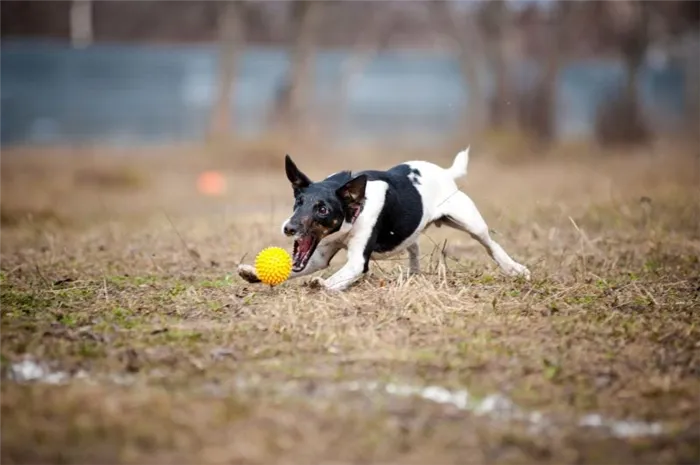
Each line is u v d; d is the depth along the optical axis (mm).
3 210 22500
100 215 23578
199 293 11789
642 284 12445
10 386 8422
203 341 9805
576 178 29984
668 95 61594
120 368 9016
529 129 46719
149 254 15023
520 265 12906
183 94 53062
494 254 12930
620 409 8242
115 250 15719
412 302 10914
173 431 7516
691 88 57812
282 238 15961
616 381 8852
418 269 12812
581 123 58281
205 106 53250
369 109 56000
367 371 8891
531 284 12219
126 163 37875
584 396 8461
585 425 7945
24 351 9438
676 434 7770
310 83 47750
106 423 7609
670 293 12023
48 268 13891
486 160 39125
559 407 8258
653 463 7270
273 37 57000
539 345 9711
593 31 56062
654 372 9062
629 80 49062
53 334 10000
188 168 38844
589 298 11602
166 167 38969
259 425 7645
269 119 48094
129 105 52188
